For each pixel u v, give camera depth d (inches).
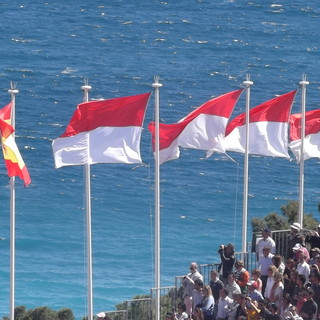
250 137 5300.2
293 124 5561.0
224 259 4564.5
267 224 6323.8
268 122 5305.1
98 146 4672.7
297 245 4453.7
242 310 4079.7
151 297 4645.7
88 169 4677.7
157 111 4808.1
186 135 4982.8
